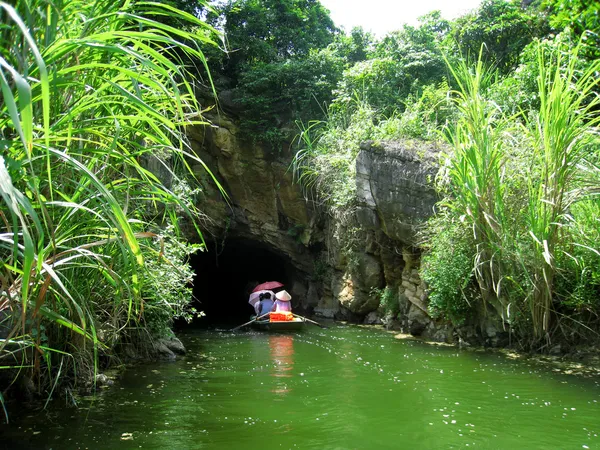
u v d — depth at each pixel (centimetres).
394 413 524
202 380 675
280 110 1827
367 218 1248
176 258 748
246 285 2409
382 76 1697
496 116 1159
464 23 1706
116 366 737
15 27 290
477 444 434
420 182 1094
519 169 889
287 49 2073
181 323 1558
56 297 425
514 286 876
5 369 513
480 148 871
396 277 1288
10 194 227
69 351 535
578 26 1229
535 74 1193
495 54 1631
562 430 472
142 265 323
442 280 959
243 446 424
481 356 857
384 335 1157
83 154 398
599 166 862
